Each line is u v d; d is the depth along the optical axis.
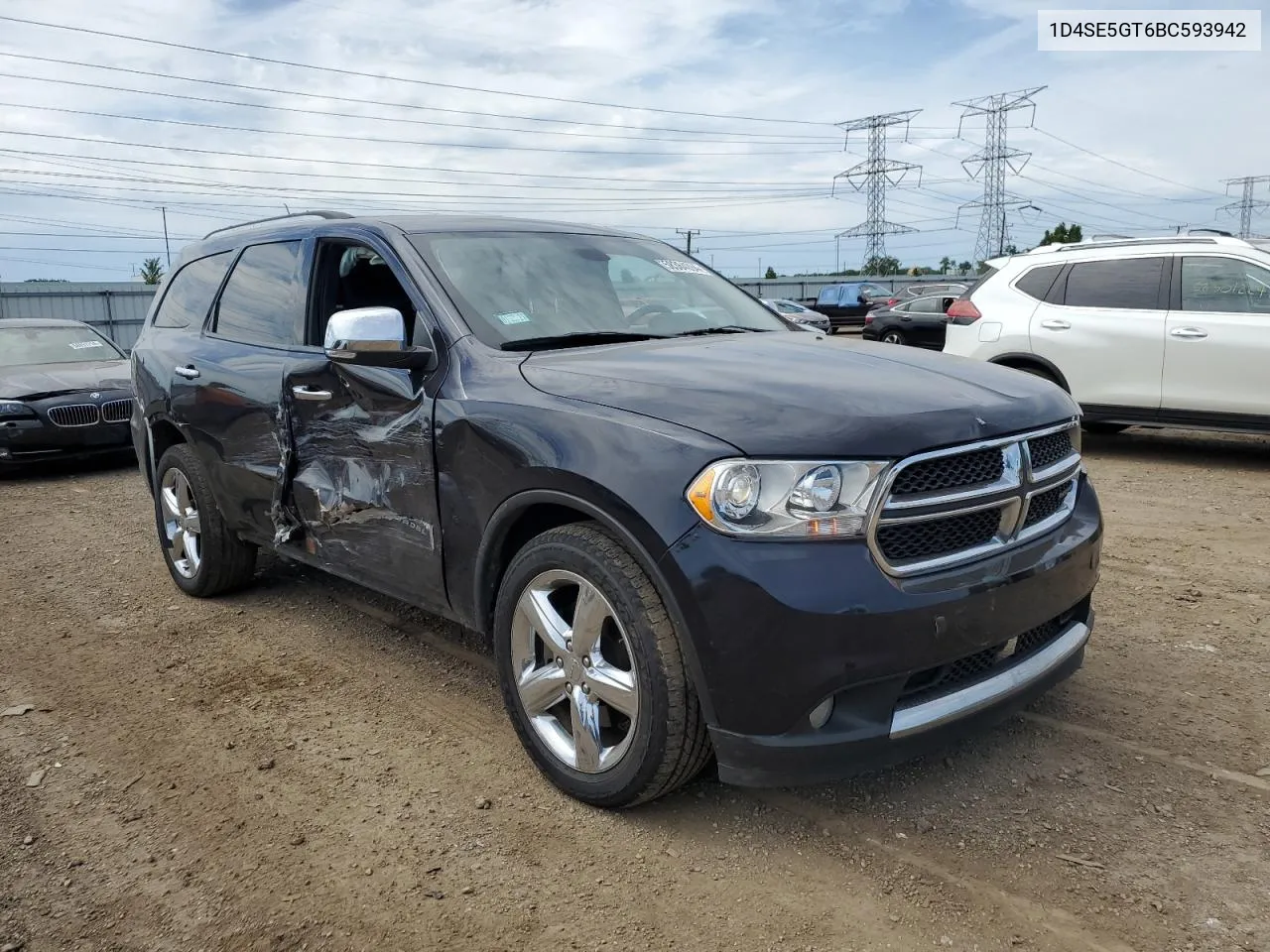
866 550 2.42
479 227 3.95
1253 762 3.07
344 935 2.38
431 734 3.43
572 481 2.69
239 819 2.92
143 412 5.14
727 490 2.42
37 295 33.28
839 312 31.06
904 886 2.50
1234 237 7.78
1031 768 3.07
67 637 4.57
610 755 2.77
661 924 2.38
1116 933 2.30
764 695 2.41
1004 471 2.71
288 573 5.43
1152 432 9.78
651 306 3.89
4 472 9.40
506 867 2.64
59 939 2.41
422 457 3.27
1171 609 4.50
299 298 4.11
